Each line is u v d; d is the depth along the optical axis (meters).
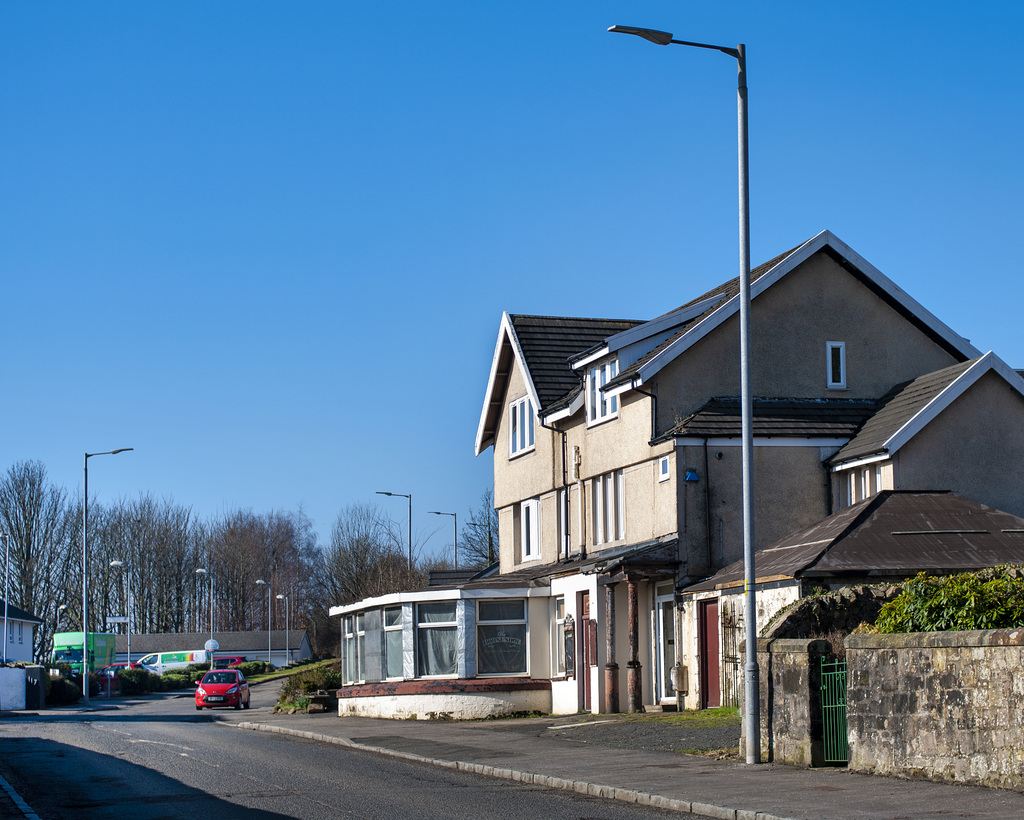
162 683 75.31
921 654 13.85
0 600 78.62
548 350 36.56
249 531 131.25
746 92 16.64
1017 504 26.66
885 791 13.06
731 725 21.16
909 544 22.94
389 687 31.48
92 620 110.31
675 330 30.95
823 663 15.70
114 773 17.72
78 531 100.75
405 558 71.94
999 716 12.66
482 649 31.00
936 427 26.44
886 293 30.14
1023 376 27.00
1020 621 13.59
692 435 27.38
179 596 122.44
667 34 16.14
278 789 15.37
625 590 28.69
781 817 11.59
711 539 27.27
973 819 10.95
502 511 39.12
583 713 28.52
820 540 23.56
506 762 17.94
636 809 13.20
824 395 29.64
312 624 111.88
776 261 30.39
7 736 27.05
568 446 33.94
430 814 12.82
